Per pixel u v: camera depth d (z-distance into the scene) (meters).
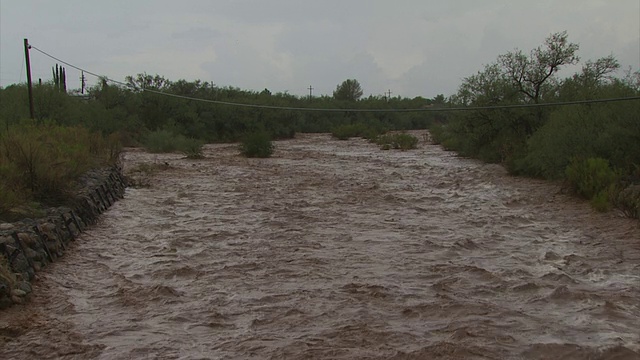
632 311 7.32
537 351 6.04
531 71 27.67
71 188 13.77
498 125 28.09
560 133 18.55
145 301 7.84
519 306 7.54
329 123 69.44
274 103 66.00
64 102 36.72
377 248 10.91
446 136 41.34
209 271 9.34
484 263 9.79
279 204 16.33
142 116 48.44
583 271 9.23
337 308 7.47
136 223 13.57
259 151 33.97
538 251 10.66
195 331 6.75
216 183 21.33
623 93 18.88
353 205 16.19
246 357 5.98
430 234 12.20
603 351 5.99
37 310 7.44
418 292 8.13
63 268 9.48
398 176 23.69
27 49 23.67
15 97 35.53
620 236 11.66
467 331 6.56
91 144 21.09
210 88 61.78
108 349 6.21
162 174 24.06
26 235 9.18
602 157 17.30
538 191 17.98
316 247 10.97
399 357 5.92
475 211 15.12
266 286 8.50
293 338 6.47
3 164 11.95
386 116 78.12
